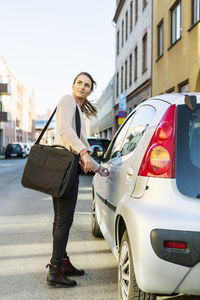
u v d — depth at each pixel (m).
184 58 14.39
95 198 4.88
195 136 2.50
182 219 2.29
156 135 2.51
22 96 80.81
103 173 3.56
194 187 2.39
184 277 2.27
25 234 5.39
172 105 2.58
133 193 2.64
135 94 25.11
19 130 76.06
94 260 4.25
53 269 3.46
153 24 19.92
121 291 2.83
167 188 2.39
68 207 3.45
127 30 29.14
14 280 3.63
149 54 20.92
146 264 2.29
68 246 4.80
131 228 2.45
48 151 3.27
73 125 3.51
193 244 2.24
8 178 14.86
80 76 3.72
